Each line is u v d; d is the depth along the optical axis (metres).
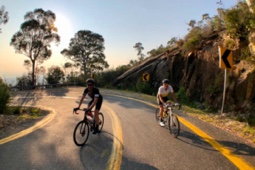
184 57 21.64
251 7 11.68
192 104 17.28
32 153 6.11
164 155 5.74
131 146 6.49
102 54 53.66
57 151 6.24
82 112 13.62
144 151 6.06
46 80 42.19
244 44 14.17
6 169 5.15
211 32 19.92
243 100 12.94
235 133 7.36
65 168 5.14
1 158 5.79
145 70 26.73
